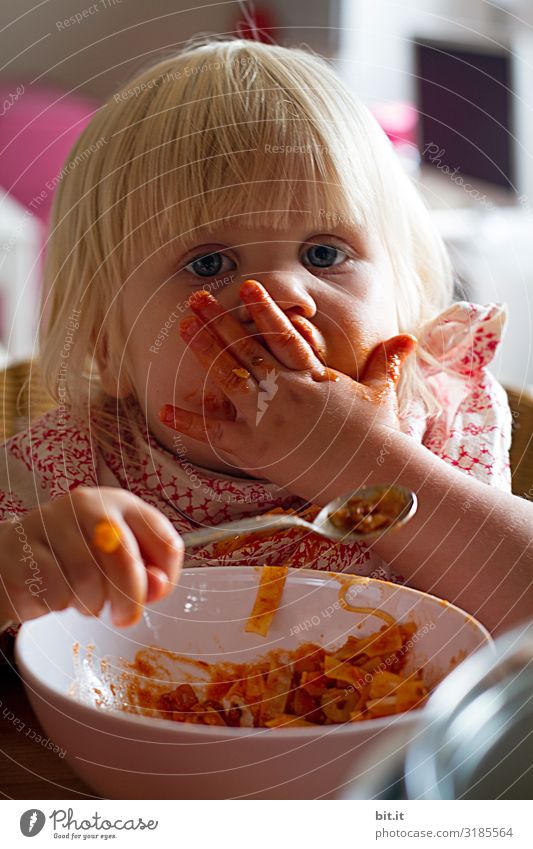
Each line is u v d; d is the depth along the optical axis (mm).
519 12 2166
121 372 684
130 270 646
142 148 646
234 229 620
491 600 529
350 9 2010
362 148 680
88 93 2422
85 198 682
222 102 644
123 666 455
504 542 541
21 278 1669
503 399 764
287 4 2070
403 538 552
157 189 629
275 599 479
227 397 621
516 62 2113
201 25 2311
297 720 438
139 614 394
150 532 408
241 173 620
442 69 2062
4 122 2014
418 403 716
